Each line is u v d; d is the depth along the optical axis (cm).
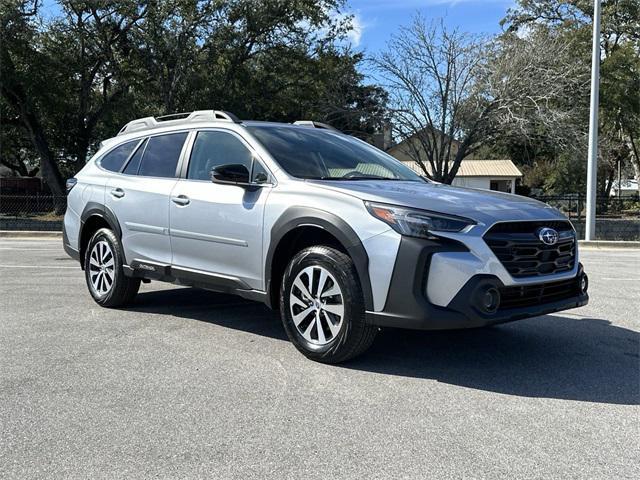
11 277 875
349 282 426
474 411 366
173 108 2702
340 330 433
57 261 1095
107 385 408
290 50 2823
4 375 428
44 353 481
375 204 423
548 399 387
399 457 305
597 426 345
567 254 455
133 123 677
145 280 663
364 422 348
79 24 2589
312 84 2908
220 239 516
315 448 314
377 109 2586
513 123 2414
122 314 623
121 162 653
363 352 445
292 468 293
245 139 529
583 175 4128
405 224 406
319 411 363
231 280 512
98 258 656
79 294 733
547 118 2381
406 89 2556
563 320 616
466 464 298
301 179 481
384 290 410
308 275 455
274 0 2617
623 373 441
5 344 507
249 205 493
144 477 284
